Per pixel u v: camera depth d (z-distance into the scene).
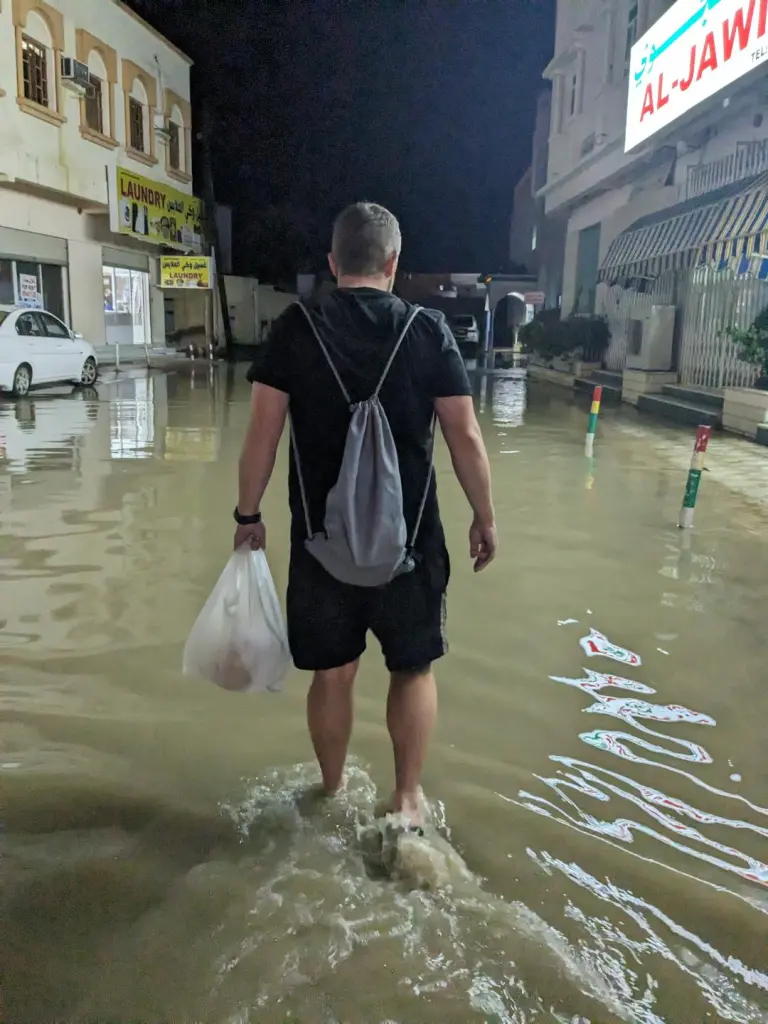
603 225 21.38
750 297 13.54
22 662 3.97
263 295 38.00
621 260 17.52
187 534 6.11
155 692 3.71
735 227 12.25
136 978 2.14
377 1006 2.06
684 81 14.70
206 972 2.16
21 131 18.25
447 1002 2.08
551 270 30.73
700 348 15.10
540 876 2.56
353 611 2.63
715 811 2.93
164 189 25.56
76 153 20.66
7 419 12.20
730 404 12.09
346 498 2.41
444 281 43.00
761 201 11.87
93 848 2.64
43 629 4.35
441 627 2.70
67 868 2.54
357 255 2.61
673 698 3.74
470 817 2.84
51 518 6.52
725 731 3.46
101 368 22.30
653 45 16.27
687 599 5.00
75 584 5.03
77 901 2.40
